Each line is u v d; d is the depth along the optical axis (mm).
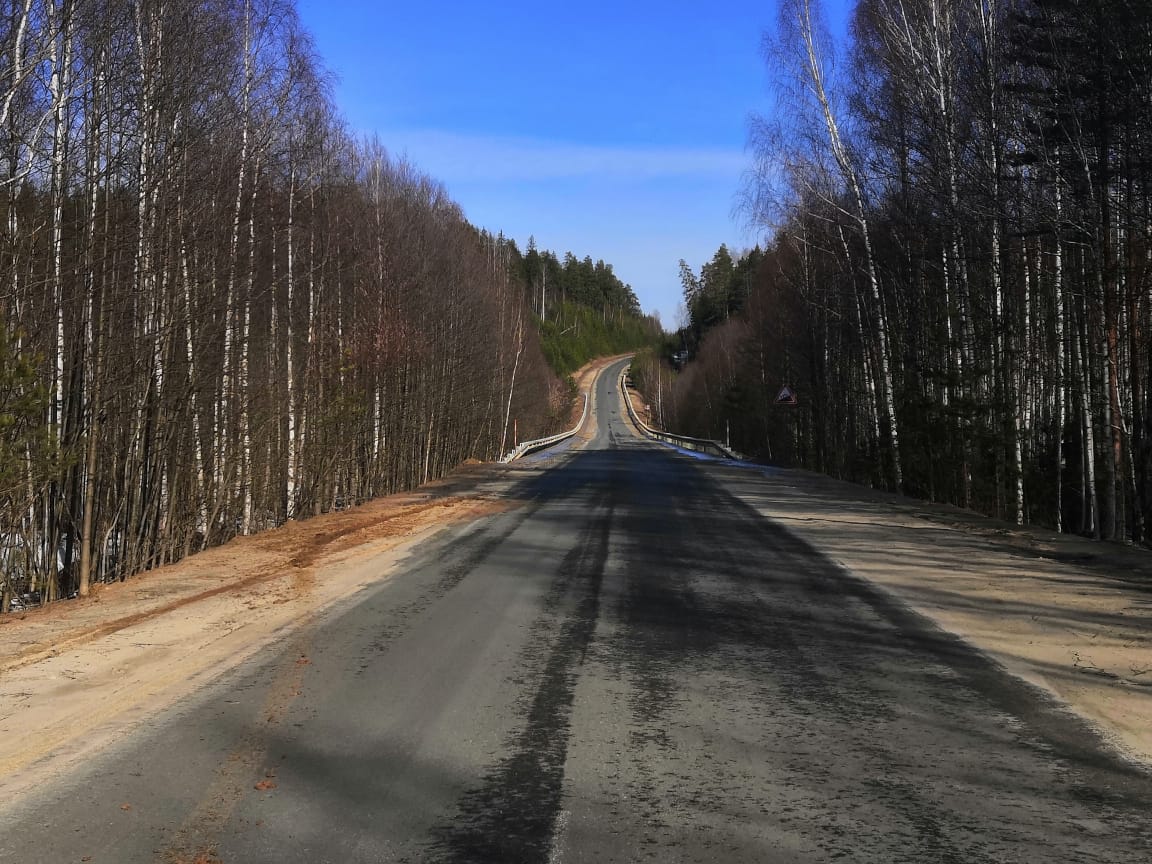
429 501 18594
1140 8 14703
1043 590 8945
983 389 21719
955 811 3949
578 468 30031
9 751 4719
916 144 20719
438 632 7391
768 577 9805
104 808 3986
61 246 11953
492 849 3582
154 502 14047
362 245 25625
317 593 9070
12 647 7012
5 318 10570
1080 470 21141
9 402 9836
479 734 4961
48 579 11867
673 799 4078
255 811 3951
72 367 11953
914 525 14273
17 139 11281
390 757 4613
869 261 23312
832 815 3906
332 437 21719
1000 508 19516
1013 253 20734
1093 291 17641
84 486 11898
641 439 77688
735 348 60250
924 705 5473
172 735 4941
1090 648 6762
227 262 15992
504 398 52812
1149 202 16703
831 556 11195
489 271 48656
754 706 5457
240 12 16656
